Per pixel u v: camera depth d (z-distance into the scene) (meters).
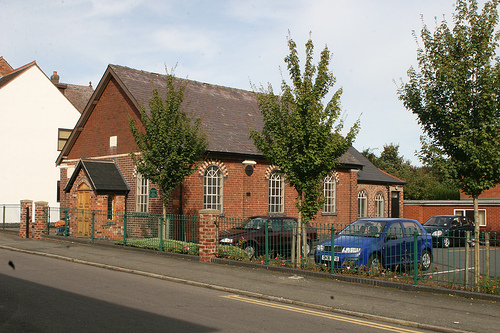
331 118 14.05
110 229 21.42
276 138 14.49
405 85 12.34
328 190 28.50
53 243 20.00
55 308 8.43
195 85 27.84
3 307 8.42
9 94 33.91
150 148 18.52
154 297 9.77
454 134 11.53
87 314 8.05
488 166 10.98
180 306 8.96
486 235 10.81
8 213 33.25
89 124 26.56
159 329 7.22
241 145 24.02
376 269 12.20
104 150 25.20
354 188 29.78
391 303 9.53
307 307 9.41
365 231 13.84
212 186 22.98
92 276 12.32
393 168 52.69
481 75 11.16
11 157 33.81
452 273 13.93
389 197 33.69
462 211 30.67
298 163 14.11
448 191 41.09
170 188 18.42
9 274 12.13
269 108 14.88
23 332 6.90
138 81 24.56
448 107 11.65
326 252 13.04
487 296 9.80
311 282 11.70
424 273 12.55
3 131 33.56
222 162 23.23
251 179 24.34
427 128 12.22
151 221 21.11
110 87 25.09
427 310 8.98
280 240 16.06
